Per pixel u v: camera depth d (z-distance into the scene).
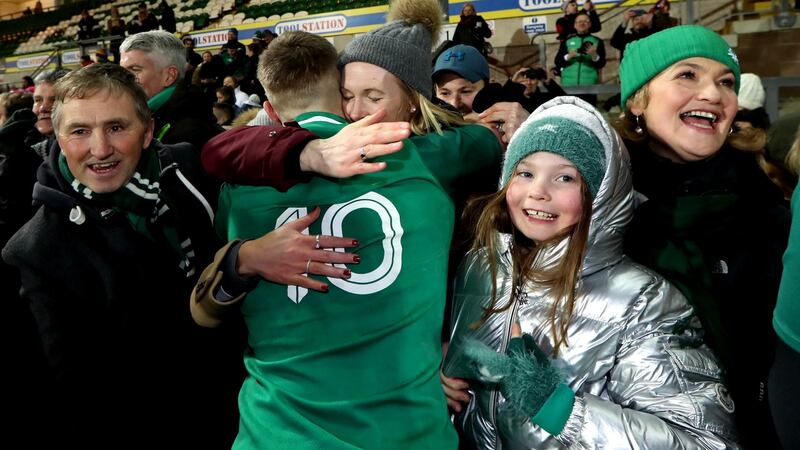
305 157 1.03
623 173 1.09
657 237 1.19
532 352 1.03
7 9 21.95
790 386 0.78
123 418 1.37
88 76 1.28
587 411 0.96
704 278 1.12
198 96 2.20
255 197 1.11
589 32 7.37
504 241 1.17
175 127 2.13
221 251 1.08
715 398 0.96
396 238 1.03
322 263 1.01
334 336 0.99
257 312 1.08
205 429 1.50
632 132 1.32
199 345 1.44
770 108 6.38
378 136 0.98
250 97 7.24
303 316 1.02
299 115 1.23
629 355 1.01
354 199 1.05
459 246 1.29
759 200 1.22
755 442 1.09
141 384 1.37
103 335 1.33
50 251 1.30
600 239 1.07
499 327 1.13
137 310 1.35
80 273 1.31
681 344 1.00
